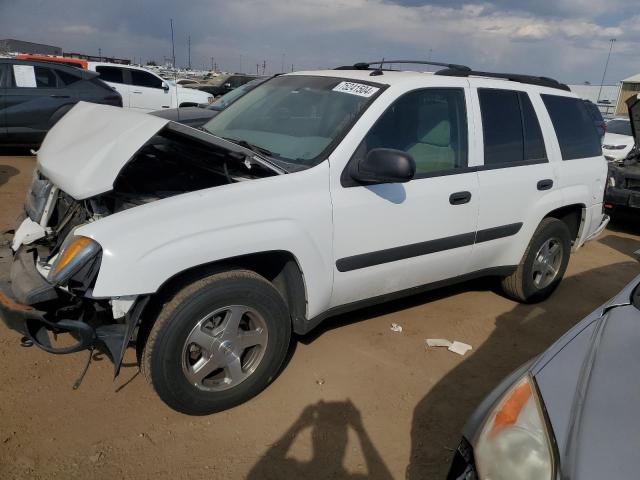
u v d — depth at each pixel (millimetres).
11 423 2729
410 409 3104
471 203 3709
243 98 4176
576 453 1545
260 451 2684
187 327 2641
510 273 4379
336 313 3371
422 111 3527
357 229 3150
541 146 4277
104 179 2646
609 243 7250
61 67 10398
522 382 1952
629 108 7109
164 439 2713
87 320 2615
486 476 1674
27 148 11156
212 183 3391
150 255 2473
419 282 3689
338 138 3162
